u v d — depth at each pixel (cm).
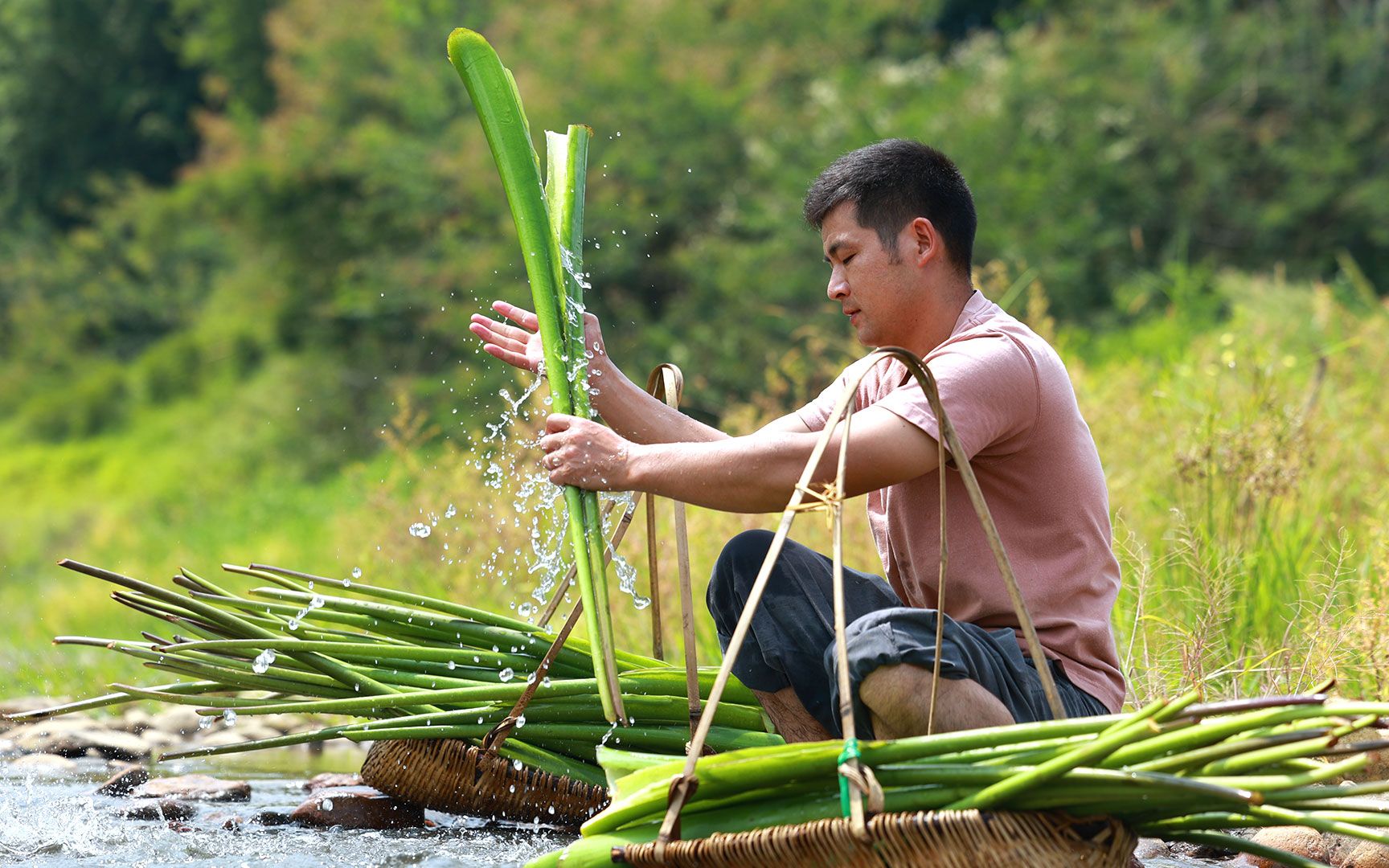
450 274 1934
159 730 616
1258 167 2005
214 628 394
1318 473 651
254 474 2175
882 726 297
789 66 2052
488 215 1970
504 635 391
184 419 2645
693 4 2083
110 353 3066
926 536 334
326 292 2262
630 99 1903
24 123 3291
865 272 339
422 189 1988
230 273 2881
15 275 3156
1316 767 254
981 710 290
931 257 337
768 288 1695
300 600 397
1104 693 322
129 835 377
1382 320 969
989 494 329
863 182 338
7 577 1797
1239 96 2034
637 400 388
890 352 276
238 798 447
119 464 2570
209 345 2789
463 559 715
